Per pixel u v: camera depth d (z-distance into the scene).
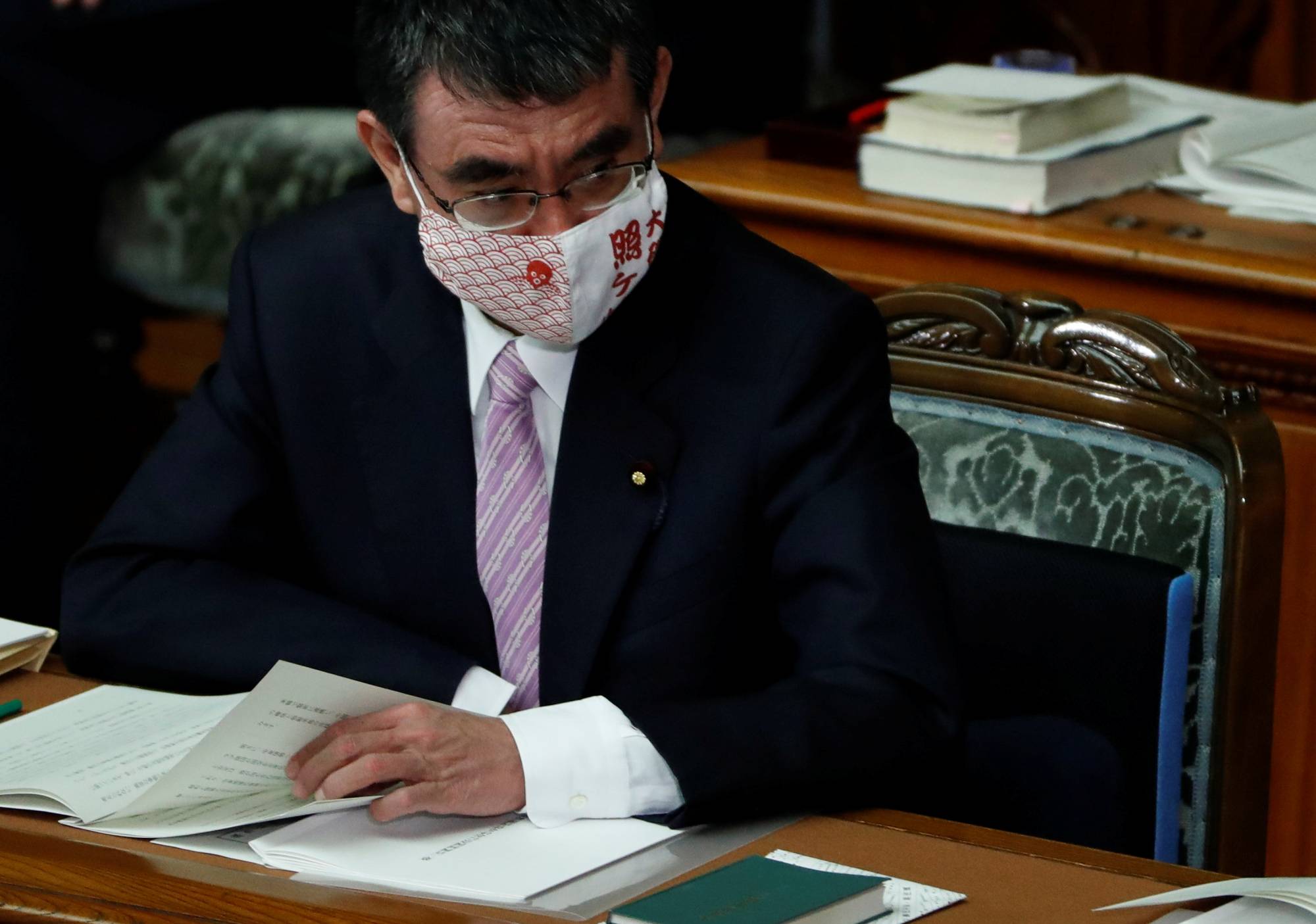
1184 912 5.17
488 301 6.72
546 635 6.86
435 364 7.23
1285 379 9.77
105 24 16.30
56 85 16.22
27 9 16.25
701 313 7.04
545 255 6.45
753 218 11.37
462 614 7.12
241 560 7.55
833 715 6.20
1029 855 5.67
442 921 5.07
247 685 6.95
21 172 16.08
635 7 6.31
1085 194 10.88
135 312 16.77
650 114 6.56
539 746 5.90
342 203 7.84
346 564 7.38
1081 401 7.80
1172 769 7.29
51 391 16.19
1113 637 7.31
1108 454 7.72
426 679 6.73
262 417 7.61
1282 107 12.02
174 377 17.45
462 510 7.13
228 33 17.31
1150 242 9.98
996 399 8.03
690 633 6.81
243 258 7.76
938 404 8.18
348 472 7.39
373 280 7.48
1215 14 20.69
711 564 6.81
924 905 5.21
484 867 5.46
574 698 6.82
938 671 6.46
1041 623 7.47
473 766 5.82
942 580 6.79
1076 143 10.93
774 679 7.16
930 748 6.32
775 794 6.00
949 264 10.71
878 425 6.96
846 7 20.98
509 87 6.12
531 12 6.10
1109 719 7.34
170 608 7.17
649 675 6.82
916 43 21.72
